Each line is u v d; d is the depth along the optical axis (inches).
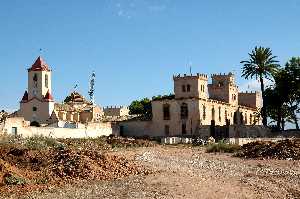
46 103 4675.2
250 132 4217.5
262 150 2390.5
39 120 4662.9
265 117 4473.4
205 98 4360.2
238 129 4178.2
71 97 5620.1
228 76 4874.5
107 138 3646.7
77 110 4960.6
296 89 4416.8
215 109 4525.1
